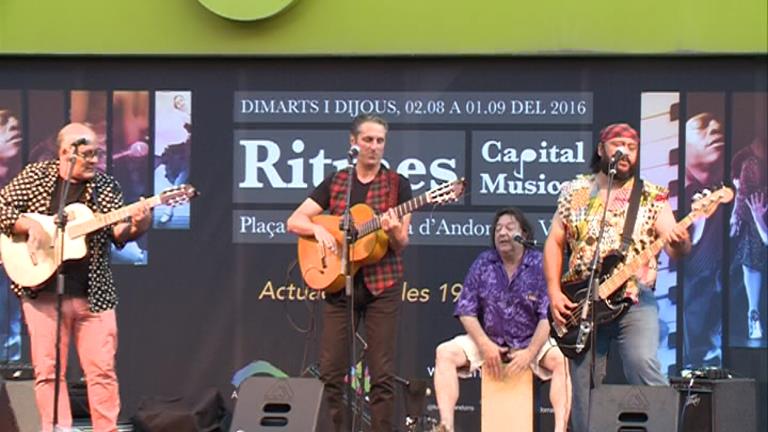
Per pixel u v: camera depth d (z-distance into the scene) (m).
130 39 11.42
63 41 11.44
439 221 11.38
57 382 9.15
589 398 8.77
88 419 10.87
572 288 9.23
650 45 11.15
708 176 11.23
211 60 11.49
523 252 10.41
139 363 11.50
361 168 10.01
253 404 8.62
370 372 9.87
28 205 9.61
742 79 11.23
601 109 11.30
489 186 11.38
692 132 11.25
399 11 11.30
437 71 11.41
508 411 10.18
